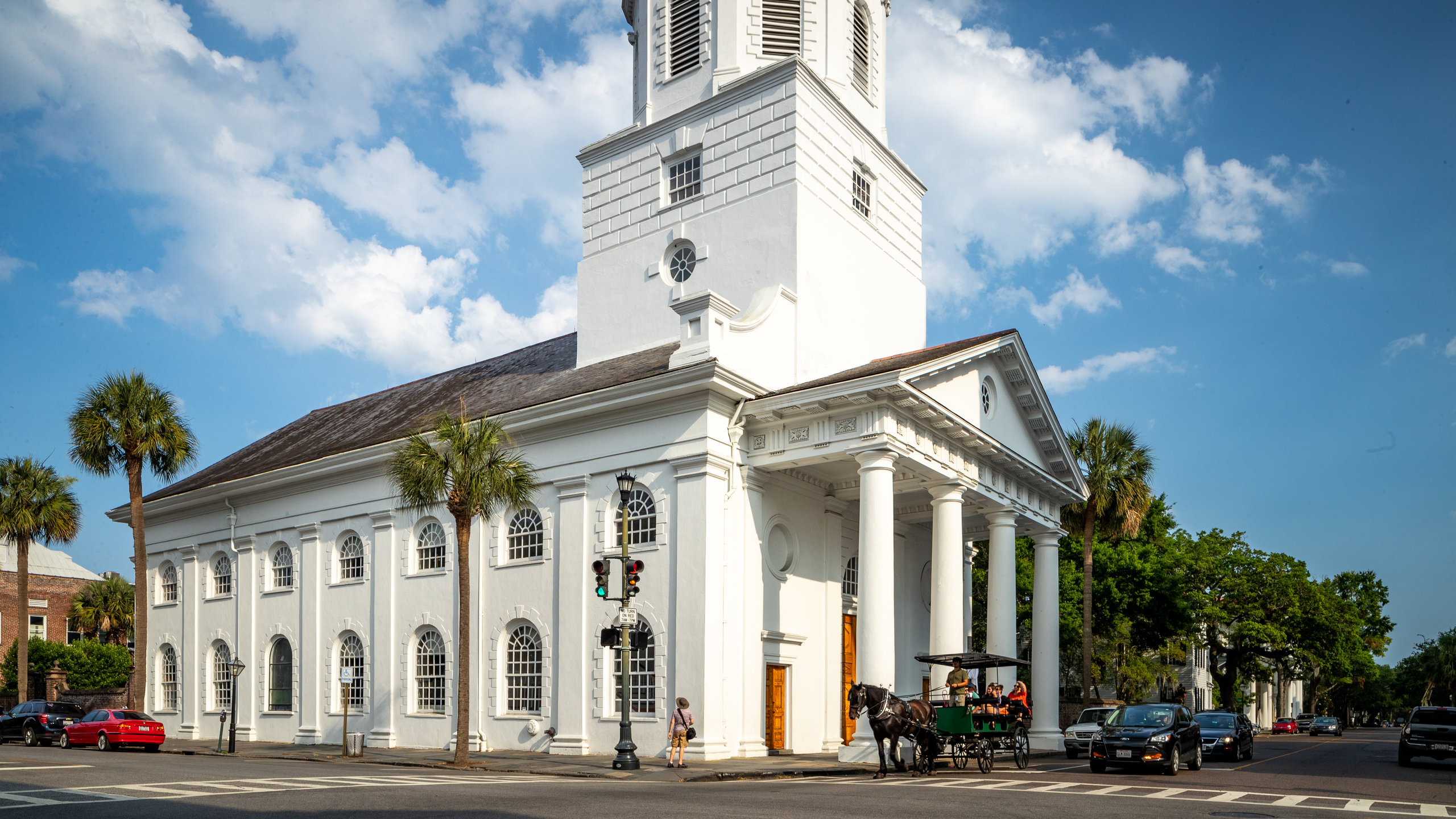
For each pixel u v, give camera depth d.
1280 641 72.38
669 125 39.78
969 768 27.12
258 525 44.97
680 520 30.34
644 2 42.53
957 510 32.38
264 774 22.83
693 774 24.33
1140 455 47.94
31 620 78.25
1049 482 38.03
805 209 35.81
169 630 49.28
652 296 38.88
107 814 14.74
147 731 36.62
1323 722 90.69
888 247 40.91
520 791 19.17
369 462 39.69
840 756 28.80
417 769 26.70
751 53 38.88
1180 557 59.78
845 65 40.00
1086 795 19.39
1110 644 59.94
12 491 52.94
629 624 26.56
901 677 39.25
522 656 34.09
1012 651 35.16
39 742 40.09
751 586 31.02
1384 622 96.81
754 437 31.72
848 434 29.91
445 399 45.00
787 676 32.66
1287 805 18.34
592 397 32.22
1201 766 30.42
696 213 38.28
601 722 31.17
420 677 37.19
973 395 34.00
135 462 45.34
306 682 41.09
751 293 35.97
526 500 29.16
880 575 28.67
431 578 37.22
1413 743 33.09
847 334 37.41
